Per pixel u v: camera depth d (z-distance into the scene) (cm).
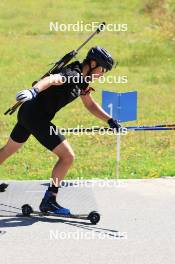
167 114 3294
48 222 1569
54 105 1536
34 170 2170
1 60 4634
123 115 1906
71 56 1541
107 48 5106
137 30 5759
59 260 1328
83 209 1673
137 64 4722
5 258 1334
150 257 1354
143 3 6550
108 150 2505
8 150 1645
